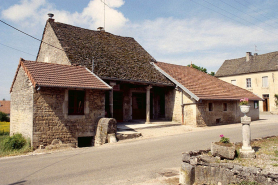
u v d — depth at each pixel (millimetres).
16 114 13328
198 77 20875
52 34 17500
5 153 10117
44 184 5629
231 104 18922
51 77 11570
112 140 11305
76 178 6035
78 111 12195
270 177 4488
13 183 5758
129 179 5934
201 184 5391
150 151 9008
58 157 8578
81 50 16031
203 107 16422
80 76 12852
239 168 4926
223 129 14852
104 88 12398
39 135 10758
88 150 9719
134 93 18656
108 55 17094
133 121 17578
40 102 10914
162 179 5934
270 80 32562
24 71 12234
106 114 15852
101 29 21484
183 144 10117
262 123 18312
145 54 20734
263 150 7074
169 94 18219
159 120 18406
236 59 40188
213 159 5578
